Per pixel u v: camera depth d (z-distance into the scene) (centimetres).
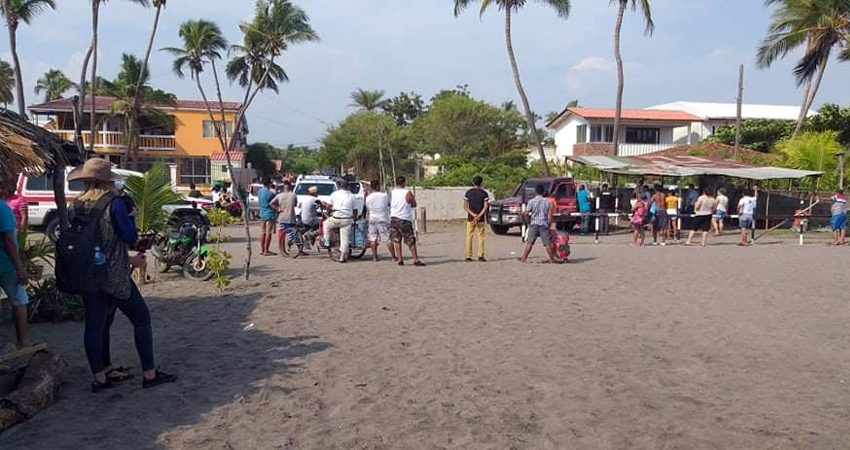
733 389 536
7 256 598
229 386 547
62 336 718
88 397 518
